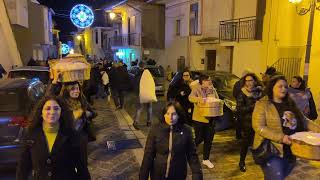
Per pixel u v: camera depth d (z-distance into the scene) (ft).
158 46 91.81
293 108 12.51
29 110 17.79
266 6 44.78
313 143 10.55
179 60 74.08
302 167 19.51
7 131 16.79
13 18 56.70
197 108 19.20
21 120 16.98
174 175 11.09
